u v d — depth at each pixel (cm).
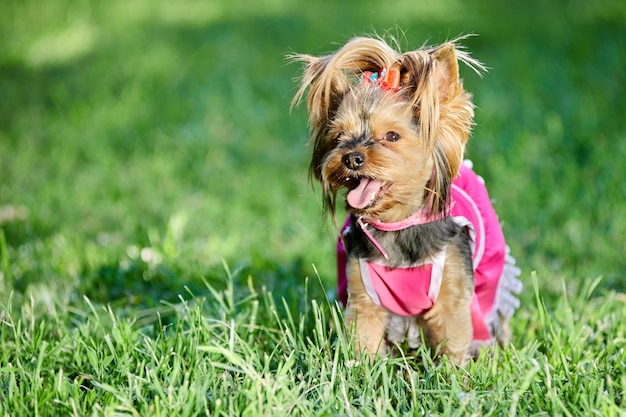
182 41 1616
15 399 373
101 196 841
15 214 743
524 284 572
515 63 1248
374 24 1625
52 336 473
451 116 413
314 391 385
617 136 865
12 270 598
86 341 441
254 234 715
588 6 1645
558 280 575
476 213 433
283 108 1148
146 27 1800
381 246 421
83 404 376
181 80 1315
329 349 421
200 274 576
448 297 423
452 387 371
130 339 434
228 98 1191
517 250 642
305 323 471
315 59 440
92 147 1003
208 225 741
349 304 442
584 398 359
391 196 412
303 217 748
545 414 357
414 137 417
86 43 1672
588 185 745
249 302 516
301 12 1848
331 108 441
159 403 366
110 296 564
